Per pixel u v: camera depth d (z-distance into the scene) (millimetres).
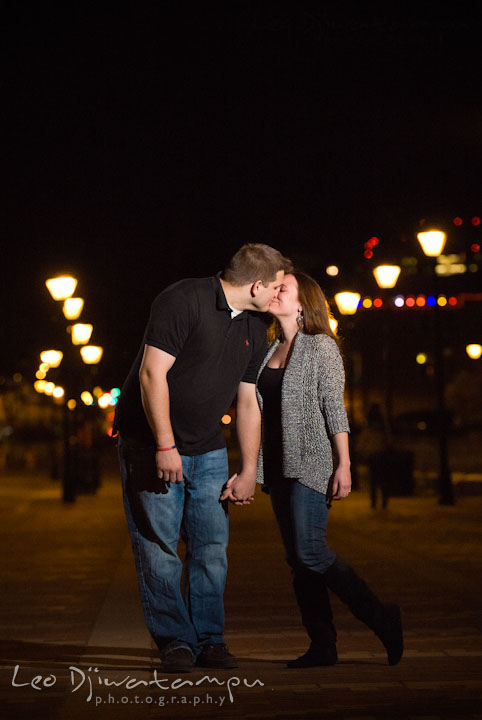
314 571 6371
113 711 5402
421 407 80500
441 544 14570
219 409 6465
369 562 12461
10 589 10844
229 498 6578
